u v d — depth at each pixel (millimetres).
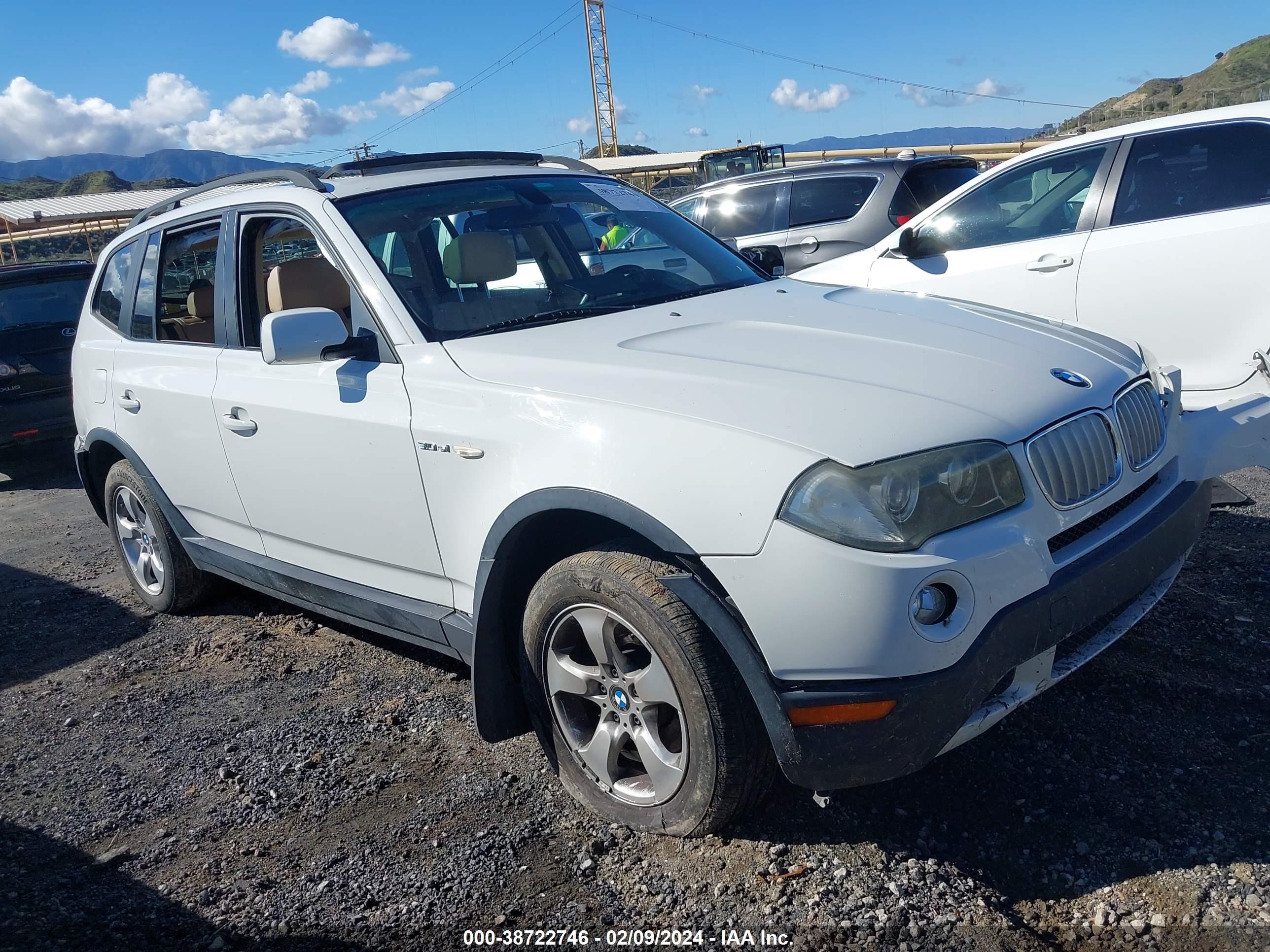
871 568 2166
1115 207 5297
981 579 2256
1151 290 5105
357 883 2654
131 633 4770
